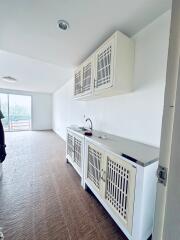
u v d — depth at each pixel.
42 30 1.63
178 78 0.49
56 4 1.25
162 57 1.39
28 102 7.02
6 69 3.49
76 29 1.60
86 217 1.46
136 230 1.07
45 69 3.45
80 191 1.93
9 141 4.72
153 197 1.09
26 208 1.56
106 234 1.27
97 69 1.86
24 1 1.22
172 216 0.52
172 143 0.51
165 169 0.56
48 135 5.98
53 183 2.12
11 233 1.24
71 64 2.71
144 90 1.59
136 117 1.70
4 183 2.08
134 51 1.70
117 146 1.43
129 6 1.25
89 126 2.98
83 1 1.20
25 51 2.18
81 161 2.11
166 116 0.55
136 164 1.06
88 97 2.41
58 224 1.36
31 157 3.22
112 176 1.36
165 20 1.35
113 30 1.62
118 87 1.58
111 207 1.35
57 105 6.32
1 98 6.36
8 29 1.62
